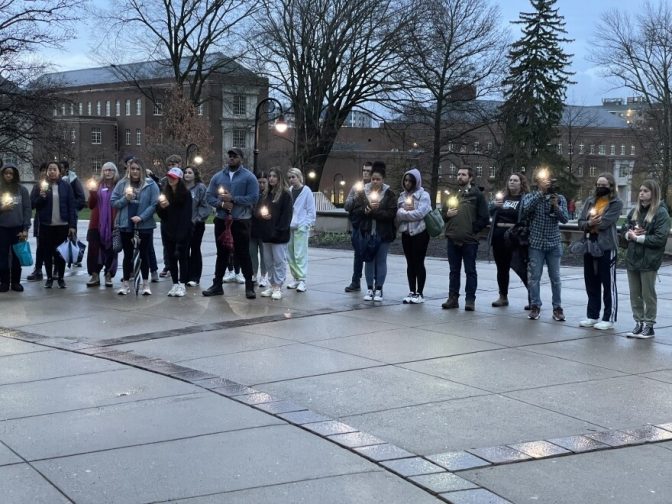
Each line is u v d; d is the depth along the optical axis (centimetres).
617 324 937
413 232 1066
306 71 4134
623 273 1486
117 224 1157
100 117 10162
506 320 959
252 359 755
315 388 656
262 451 508
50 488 450
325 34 4050
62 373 709
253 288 1120
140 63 6538
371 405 610
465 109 4400
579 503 432
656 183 852
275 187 1103
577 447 516
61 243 1235
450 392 645
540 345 818
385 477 467
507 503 430
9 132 4081
